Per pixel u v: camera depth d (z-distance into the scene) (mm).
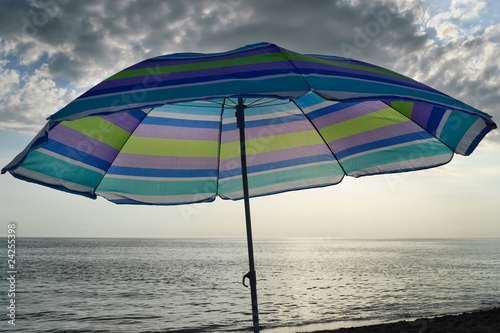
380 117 2889
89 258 63719
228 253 90875
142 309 18391
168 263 53312
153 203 3236
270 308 18609
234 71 2090
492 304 19328
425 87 2262
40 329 14133
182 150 3299
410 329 10398
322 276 34531
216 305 19531
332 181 3408
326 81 1929
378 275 35531
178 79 2045
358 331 10766
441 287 26547
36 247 117375
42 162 2566
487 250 112500
